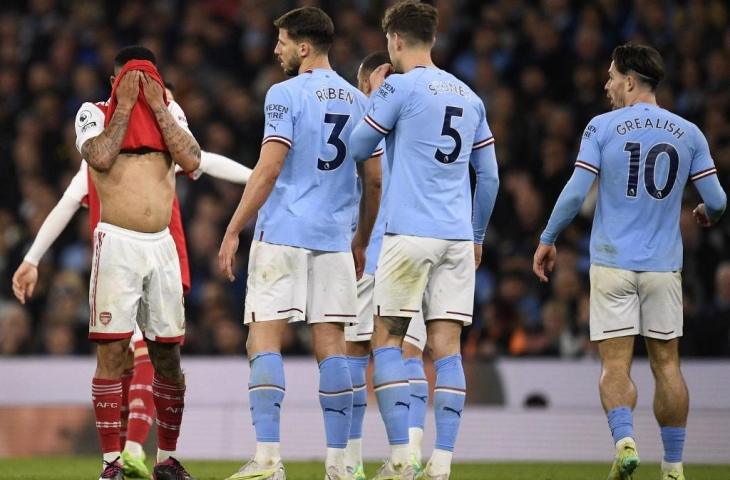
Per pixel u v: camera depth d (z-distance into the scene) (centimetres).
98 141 2275
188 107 5353
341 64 5444
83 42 5984
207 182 4978
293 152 2336
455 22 5681
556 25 5569
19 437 3866
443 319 2302
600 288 2486
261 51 5741
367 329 2598
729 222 4503
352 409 2433
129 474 2786
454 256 2294
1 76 5862
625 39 5412
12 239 5125
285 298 2316
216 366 4047
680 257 2494
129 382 2820
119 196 2311
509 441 3791
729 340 4081
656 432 3700
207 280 4753
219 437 3859
